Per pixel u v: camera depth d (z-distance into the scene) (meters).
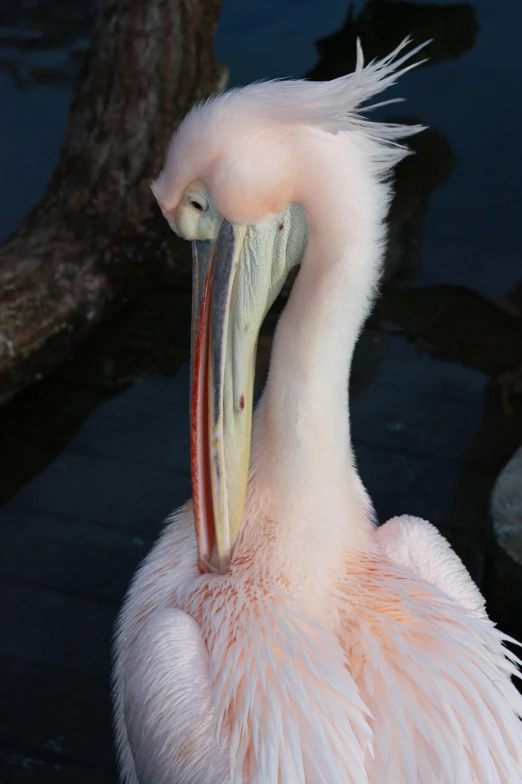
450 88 12.76
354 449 8.39
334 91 3.92
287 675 3.94
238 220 4.15
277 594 4.24
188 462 8.40
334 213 4.06
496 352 9.35
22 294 9.04
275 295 4.36
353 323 4.25
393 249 10.52
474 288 10.02
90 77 10.04
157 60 9.76
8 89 12.68
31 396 9.02
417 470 8.20
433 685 3.89
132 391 9.12
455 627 4.12
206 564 4.59
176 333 9.70
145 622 4.48
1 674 6.71
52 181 10.12
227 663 4.03
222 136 4.07
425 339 9.52
